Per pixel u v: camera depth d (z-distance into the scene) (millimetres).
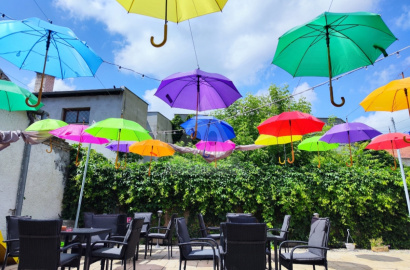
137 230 4070
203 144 7176
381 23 2182
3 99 3531
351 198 8078
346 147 11156
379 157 10844
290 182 8211
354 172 8305
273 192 8117
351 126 5773
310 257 3643
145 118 17312
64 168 8508
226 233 3074
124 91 14859
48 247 3055
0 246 5145
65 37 2523
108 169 8570
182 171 8453
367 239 8047
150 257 6305
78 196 8391
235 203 8172
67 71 2854
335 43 2475
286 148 10672
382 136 6121
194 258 3697
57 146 8195
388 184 8203
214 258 3584
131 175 8500
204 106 4477
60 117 14758
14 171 6590
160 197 8383
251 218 5246
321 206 8172
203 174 8430
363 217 8156
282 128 5199
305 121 4957
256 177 8344
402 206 8125
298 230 8070
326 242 3623
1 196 6207
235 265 3014
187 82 4129
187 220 8344
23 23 2396
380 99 3732
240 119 13984
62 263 3289
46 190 7695
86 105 14766
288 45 2580
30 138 5820
